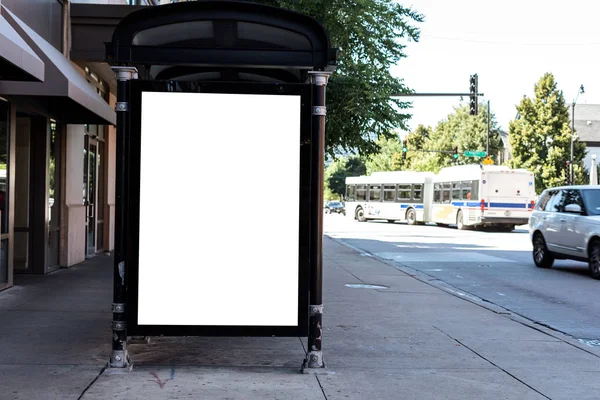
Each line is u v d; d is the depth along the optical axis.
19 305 9.50
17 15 10.39
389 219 45.56
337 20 14.41
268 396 5.54
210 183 6.13
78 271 13.48
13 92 9.79
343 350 7.35
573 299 12.29
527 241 28.19
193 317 6.12
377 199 46.78
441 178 40.62
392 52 15.95
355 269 16.12
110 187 18.83
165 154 6.10
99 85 16.30
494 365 6.84
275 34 6.61
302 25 6.15
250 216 6.16
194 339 7.77
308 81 7.23
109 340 7.39
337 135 15.79
